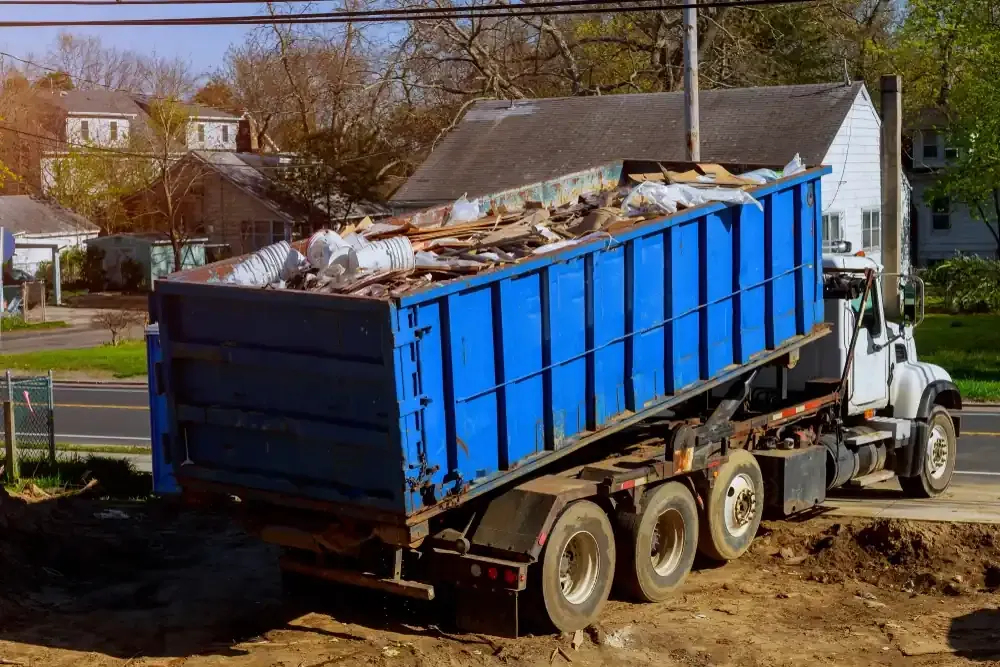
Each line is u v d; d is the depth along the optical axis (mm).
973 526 10773
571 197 12641
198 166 54344
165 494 13445
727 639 8516
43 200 60125
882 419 12922
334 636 8711
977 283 37562
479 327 8125
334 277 8398
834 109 31875
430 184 34406
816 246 11883
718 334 10547
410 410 7605
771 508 11391
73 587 10141
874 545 10781
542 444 8758
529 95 46875
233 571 10734
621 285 9406
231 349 8391
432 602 9445
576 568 8852
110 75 91438
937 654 8156
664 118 33625
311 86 52062
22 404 16375
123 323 38938
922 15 35469
